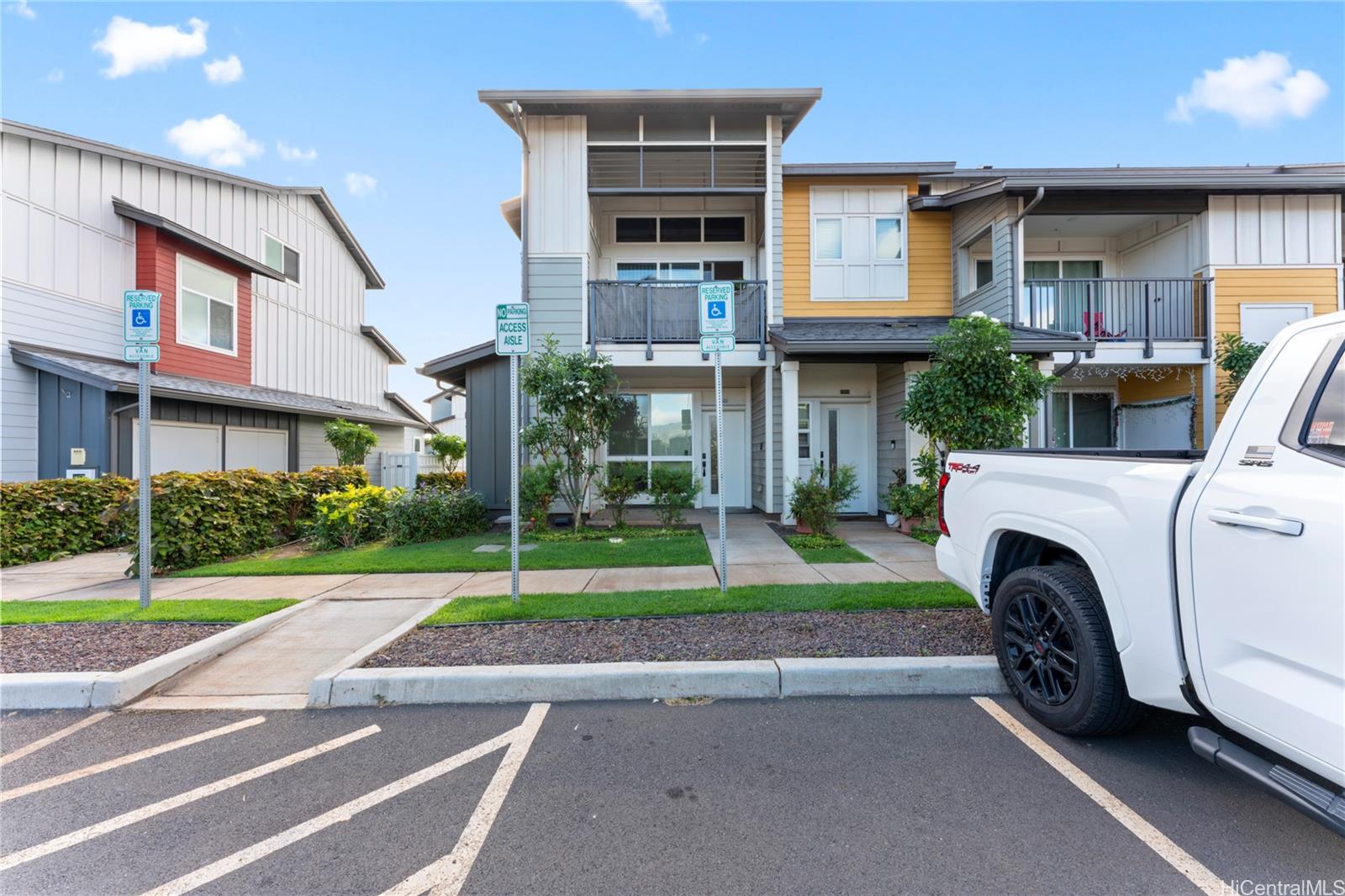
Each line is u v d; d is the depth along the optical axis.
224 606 5.30
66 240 10.30
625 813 2.55
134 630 4.70
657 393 12.30
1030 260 12.70
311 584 6.28
